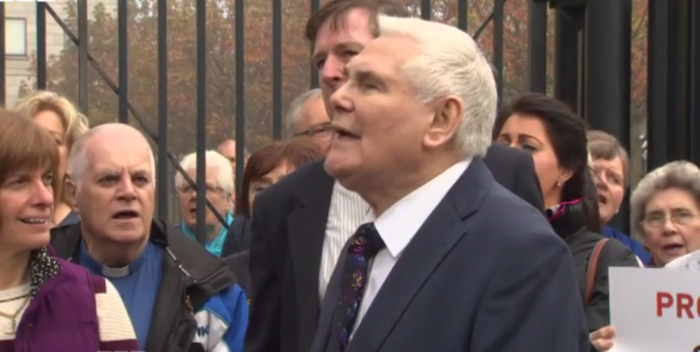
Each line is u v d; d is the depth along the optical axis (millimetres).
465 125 2152
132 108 4320
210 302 3193
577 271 3125
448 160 2174
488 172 2227
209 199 5426
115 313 2754
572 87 4797
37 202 2600
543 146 3340
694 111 4762
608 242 3180
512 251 2027
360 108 2115
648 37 4754
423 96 2107
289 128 4492
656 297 2803
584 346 2100
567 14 4797
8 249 2598
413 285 2068
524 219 2084
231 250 4281
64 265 2730
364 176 2152
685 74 4773
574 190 3393
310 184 2832
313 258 2721
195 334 3119
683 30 4777
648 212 3535
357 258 2223
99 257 3184
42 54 4266
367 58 2139
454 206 2127
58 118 3979
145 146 3209
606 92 4531
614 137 4387
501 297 2006
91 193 3119
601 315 3045
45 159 2623
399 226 2156
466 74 2146
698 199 3471
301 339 2672
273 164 3926
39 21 4262
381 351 2039
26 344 2564
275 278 2896
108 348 2711
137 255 3201
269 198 2906
